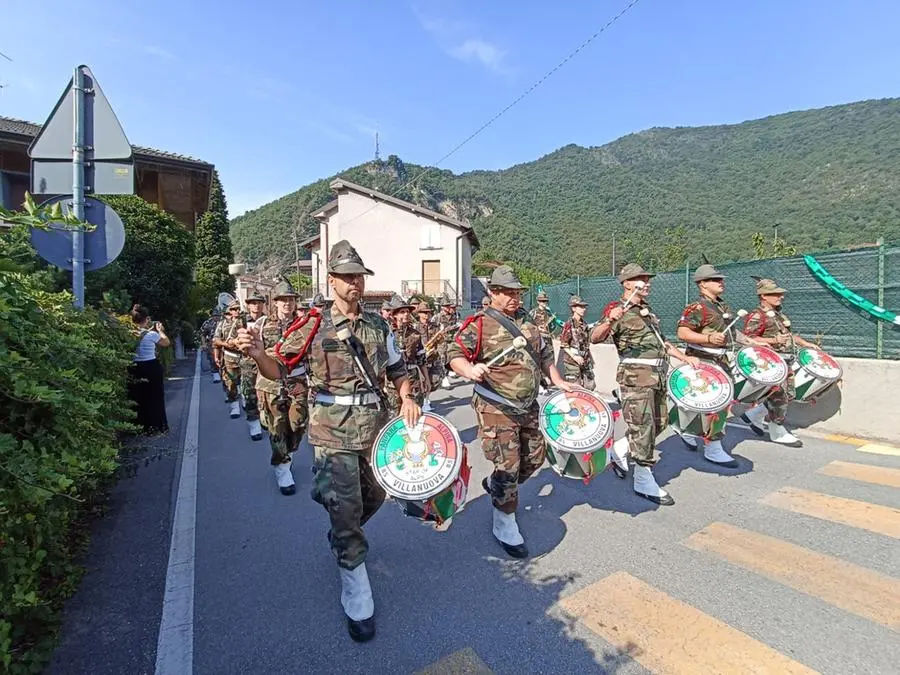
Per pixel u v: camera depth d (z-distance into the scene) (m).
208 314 26.98
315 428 3.12
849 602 2.97
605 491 4.80
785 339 6.26
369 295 28.08
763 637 2.69
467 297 34.38
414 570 3.49
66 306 3.76
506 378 3.71
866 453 5.71
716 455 5.42
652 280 9.69
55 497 2.72
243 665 2.60
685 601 3.02
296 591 3.28
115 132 4.64
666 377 4.74
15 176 14.62
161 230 14.31
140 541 3.97
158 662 2.62
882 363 6.16
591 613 2.94
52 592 3.05
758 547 3.65
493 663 2.57
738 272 8.10
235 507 4.67
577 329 8.30
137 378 6.48
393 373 3.49
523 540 3.78
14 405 2.22
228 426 8.23
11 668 2.32
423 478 2.97
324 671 2.55
